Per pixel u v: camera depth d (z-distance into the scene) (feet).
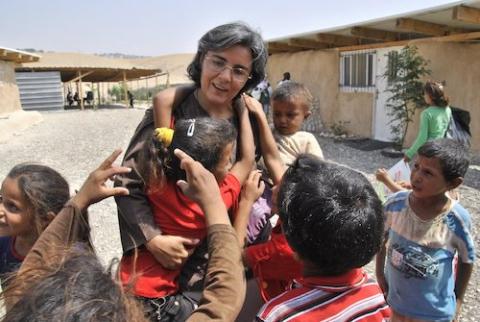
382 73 37.40
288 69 49.55
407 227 7.98
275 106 8.20
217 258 4.38
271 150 6.77
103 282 3.21
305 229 4.40
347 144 37.63
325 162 5.01
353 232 4.28
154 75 103.65
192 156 5.32
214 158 5.38
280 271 5.69
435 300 7.84
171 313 5.43
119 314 3.06
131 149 6.20
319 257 4.45
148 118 6.41
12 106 57.93
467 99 31.55
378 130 38.50
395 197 8.37
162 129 5.56
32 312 2.93
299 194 4.54
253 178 6.15
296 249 4.61
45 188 6.46
